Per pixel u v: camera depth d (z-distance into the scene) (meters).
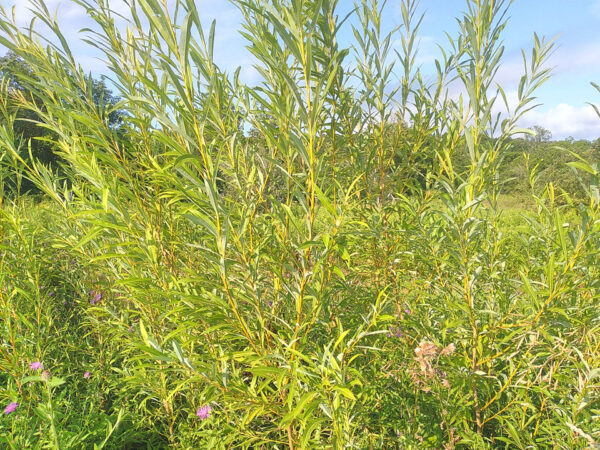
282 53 1.43
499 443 1.81
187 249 1.86
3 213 2.03
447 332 1.85
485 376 1.69
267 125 1.30
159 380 1.91
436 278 1.89
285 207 1.28
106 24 1.46
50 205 2.45
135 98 1.00
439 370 1.68
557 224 1.30
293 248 1.59
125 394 2.18
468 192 1.46
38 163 1.88
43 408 1.75
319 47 1.54
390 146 2.22
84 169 1.43
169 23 0.95
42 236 2.39
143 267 1.71
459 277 1.66
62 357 2.57
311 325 1.43
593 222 1.24
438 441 1.69
